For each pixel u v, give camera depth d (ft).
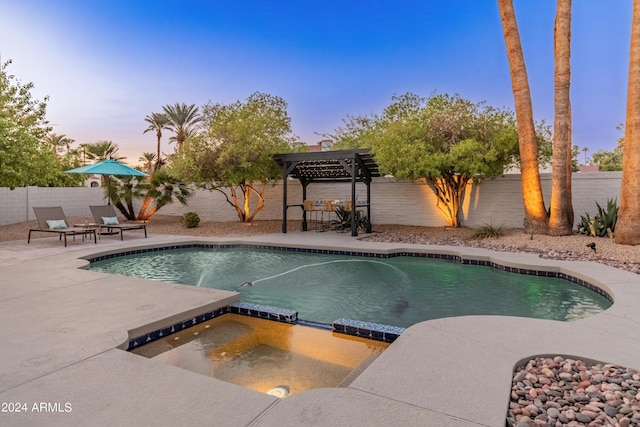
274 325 14.40
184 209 56.13
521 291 19.93
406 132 36.27
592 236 29.60
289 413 7.11
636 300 14.99
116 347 10.28
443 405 7.45
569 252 25.44
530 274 22.39
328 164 42.27
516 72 31.60
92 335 11.07
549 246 27.30
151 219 54.24
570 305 17.61
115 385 8.13
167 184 50.21
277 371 10.62
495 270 24.25
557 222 30.37
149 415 6.98
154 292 16.17
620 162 71.41
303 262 27.84
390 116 44.52
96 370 8.84
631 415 7.35
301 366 10.93
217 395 7.75
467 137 35.60
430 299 18.84
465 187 40.24
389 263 26.94
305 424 6.75
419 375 8.73
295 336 13.30
